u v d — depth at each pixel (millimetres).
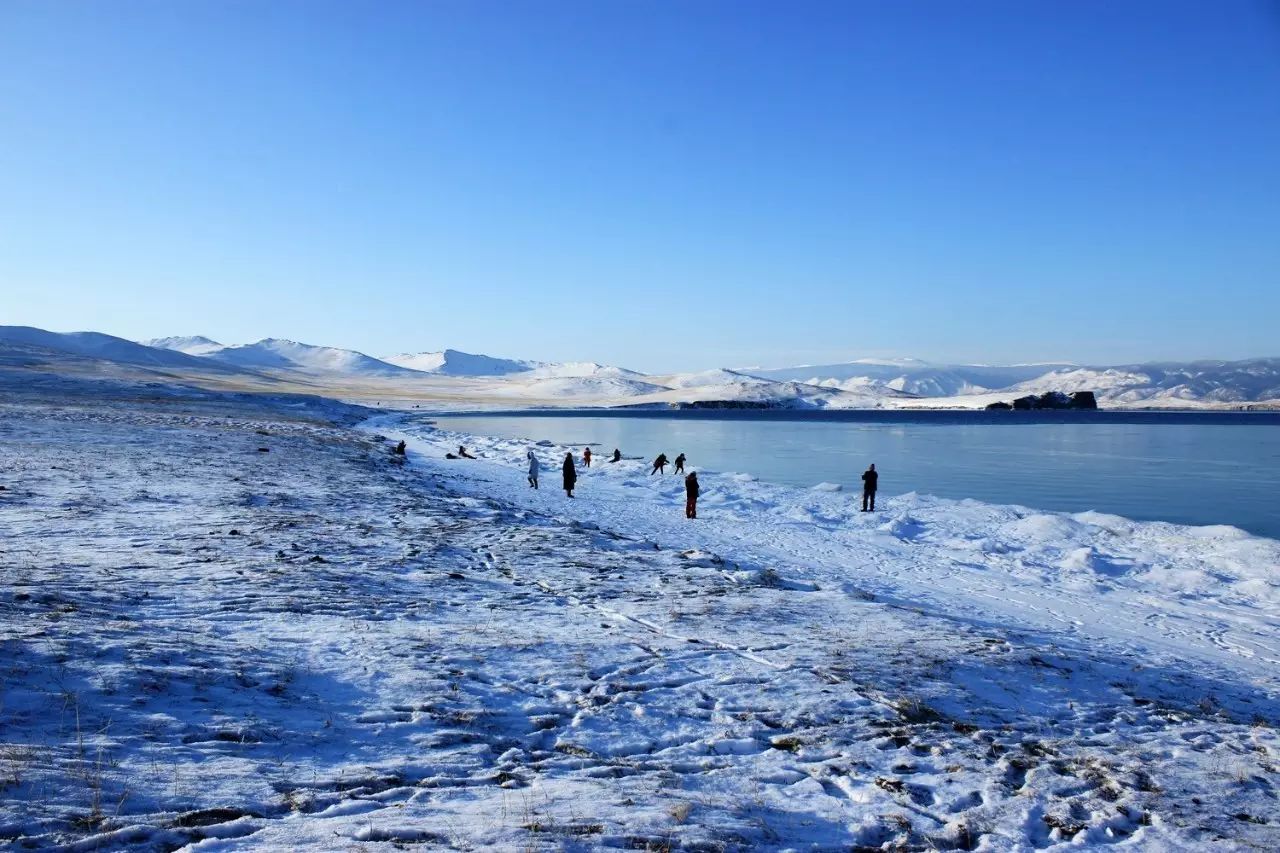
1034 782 6484
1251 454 64125
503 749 6461
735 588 14102
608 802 5414
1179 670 11516
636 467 44406
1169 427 130625
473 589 12805
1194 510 32562
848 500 31641
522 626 10531
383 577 13039
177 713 6309
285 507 21453
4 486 21078
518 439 72188
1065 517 26922
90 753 5316
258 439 48750
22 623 8078
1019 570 19797
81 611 8938
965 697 8656
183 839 4379
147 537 15180
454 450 56688
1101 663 11031
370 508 22750
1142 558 21438
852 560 20188
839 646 10273
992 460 57531
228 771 5379
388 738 6434
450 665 8477
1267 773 7262
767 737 7188
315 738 6254
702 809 5457
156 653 7637
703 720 7508
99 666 7027
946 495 37219
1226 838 5766
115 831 4324
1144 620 15211
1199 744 7973
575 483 35375
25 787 4668
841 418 174000
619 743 6812
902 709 7984
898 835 5426
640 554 17625
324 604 10680
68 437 39656
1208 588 18328
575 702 7723
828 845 5191
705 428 112125
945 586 17516
